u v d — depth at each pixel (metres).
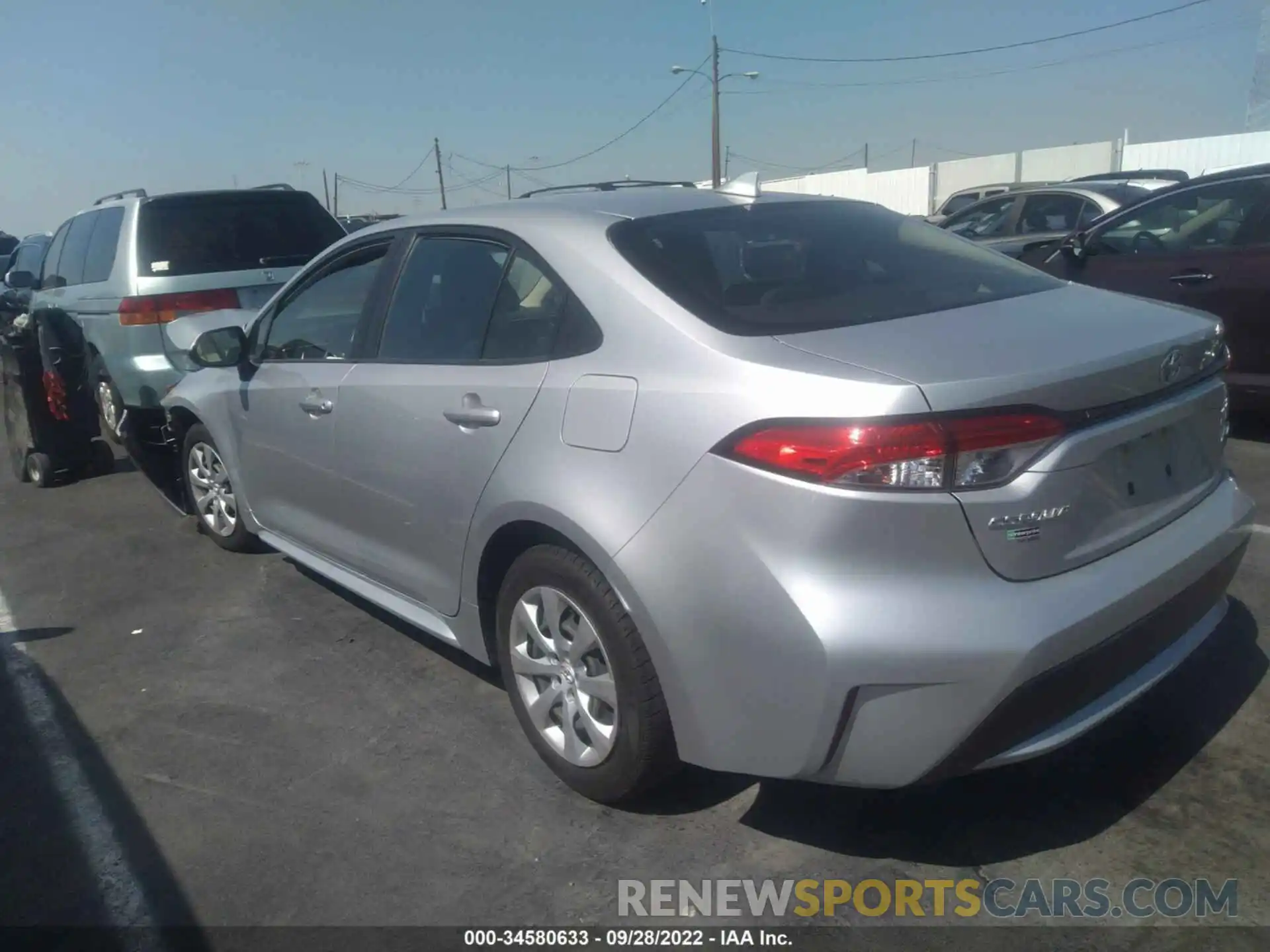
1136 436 2.68
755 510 2.52
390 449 3.71
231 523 5.49
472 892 2.86
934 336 2.68
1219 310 6.48
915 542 2.40
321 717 3.84
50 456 7.35
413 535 3.71
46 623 4.89
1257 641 3.89
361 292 4.07
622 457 2.79
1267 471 5.94
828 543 2.44
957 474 2.40
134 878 2.98
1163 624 2.76
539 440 3.05
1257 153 22.47
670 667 2.72
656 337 2.83
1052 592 2.49
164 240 7.23
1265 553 4.68
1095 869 2.79
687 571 2.64
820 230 3.45
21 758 3.68
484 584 3.43
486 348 3.38
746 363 2.62
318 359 4.26
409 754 3.55
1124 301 3.19
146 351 7.06
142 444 7.25
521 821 3.14
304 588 5.10
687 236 3.21
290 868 2.99
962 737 2.44
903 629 2.39
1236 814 2.96
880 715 2.46
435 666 4.20
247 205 7.65
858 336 2.70
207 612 4.87
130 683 4.21
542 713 3.26
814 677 2.46
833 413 2.43
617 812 3.16
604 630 2.89
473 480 3.30
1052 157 25.86
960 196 18.00
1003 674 2.39
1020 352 2.58
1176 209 6.82
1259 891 2.68
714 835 3.03
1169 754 3.25
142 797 3.39
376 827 3.15
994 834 2.95
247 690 4.08
